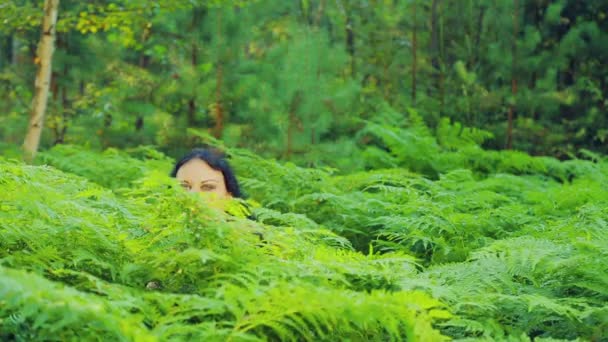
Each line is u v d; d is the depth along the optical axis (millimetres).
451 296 3180
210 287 2990
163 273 3137
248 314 2896
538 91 11875
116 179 8281
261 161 7473
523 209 6312
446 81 12922
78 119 13305
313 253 3512
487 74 12844
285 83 9891
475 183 7262
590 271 3396
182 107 11906
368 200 5984
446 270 3781
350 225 5980
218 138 10781
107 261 3291
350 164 9594
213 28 11008
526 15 13844
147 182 2990
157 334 2549
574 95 12023
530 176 9305
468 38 13102
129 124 12969
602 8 14031
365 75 13844
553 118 13281
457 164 9797
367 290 3354
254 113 9922
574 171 9789
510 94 11852
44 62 9883
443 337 2674
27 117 14867
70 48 14141
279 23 14414
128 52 15852
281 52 11078
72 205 3455
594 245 3412
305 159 9641
